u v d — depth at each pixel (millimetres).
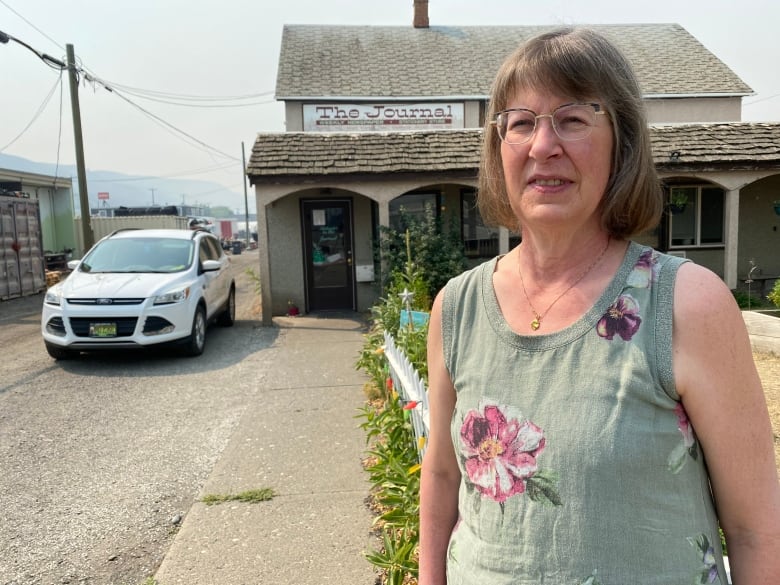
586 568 1126
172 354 8602
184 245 9312
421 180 10914
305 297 12516
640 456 1108
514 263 1437
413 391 3848
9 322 12023
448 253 10984
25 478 4453
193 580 3078
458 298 1483
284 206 12328
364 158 10977
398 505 3363
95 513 3900
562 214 1277
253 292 17000
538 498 1186
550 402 1202
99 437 5277
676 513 1124
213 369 7664
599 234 1329
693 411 1124
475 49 16281
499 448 1260
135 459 4766
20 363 8125
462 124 13867
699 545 1134
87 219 16469
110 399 6406
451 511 1531
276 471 4391
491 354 1337
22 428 5547
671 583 1105
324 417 5590
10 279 15836
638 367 1130
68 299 7746
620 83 1299
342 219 12492
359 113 13656
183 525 3641
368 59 15344
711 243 13180
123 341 7637
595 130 1280
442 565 1507
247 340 9617
